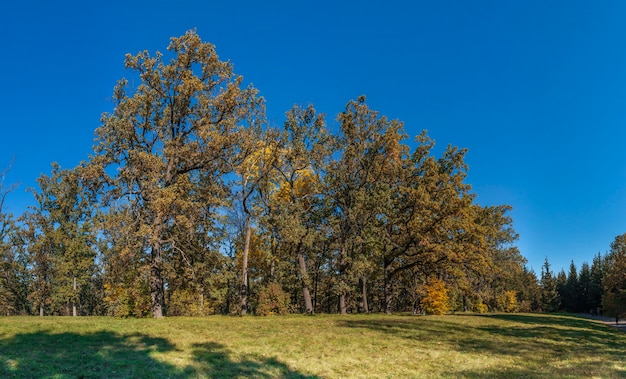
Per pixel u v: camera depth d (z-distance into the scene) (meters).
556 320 35.28
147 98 23.00
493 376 10.40
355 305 48.12
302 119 29.86
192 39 22.73
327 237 34.06
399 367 11.24
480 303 52.03
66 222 43.09
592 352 15.50
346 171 33.19
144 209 21.92
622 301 47.50
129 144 23.41
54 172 42.75
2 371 8.27
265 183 31.09
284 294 30.25
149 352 10.96
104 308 49.03
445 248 31.78
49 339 12.16
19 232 43.53
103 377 8.47
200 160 23.33
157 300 22.50
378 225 34.31
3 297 45.97
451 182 34.28
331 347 13.60
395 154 32.38
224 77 23.50
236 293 39.00
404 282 41.91
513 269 61.16
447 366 11.64
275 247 34.94
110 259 21.80
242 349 12.29
